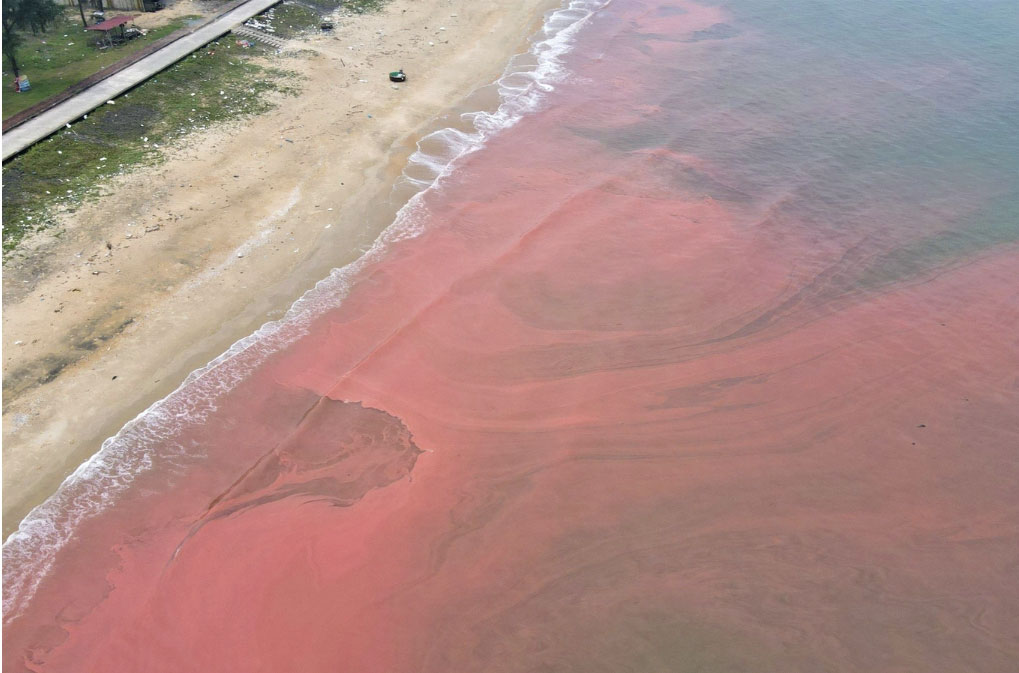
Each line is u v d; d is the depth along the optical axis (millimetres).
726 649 18938
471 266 31141
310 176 35875
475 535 21203
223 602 19266
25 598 19375
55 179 33562
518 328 28219
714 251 32531
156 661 18094
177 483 22344
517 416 24812
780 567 20812
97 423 23781
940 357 27750
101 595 19453
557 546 21078
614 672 18344
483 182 36688
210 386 25312
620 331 28297
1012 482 23391
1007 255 33000
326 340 27422
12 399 24203
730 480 23141
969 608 20000
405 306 29094
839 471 23562
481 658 18500
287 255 31047
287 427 24172
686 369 26875
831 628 19453
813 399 25891
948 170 38812
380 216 33781
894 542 21578
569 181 37125
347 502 21844
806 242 33375
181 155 36219
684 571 20641
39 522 21078
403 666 18266
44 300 27797
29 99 38281
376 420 24375
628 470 23250
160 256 30219
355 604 19391
